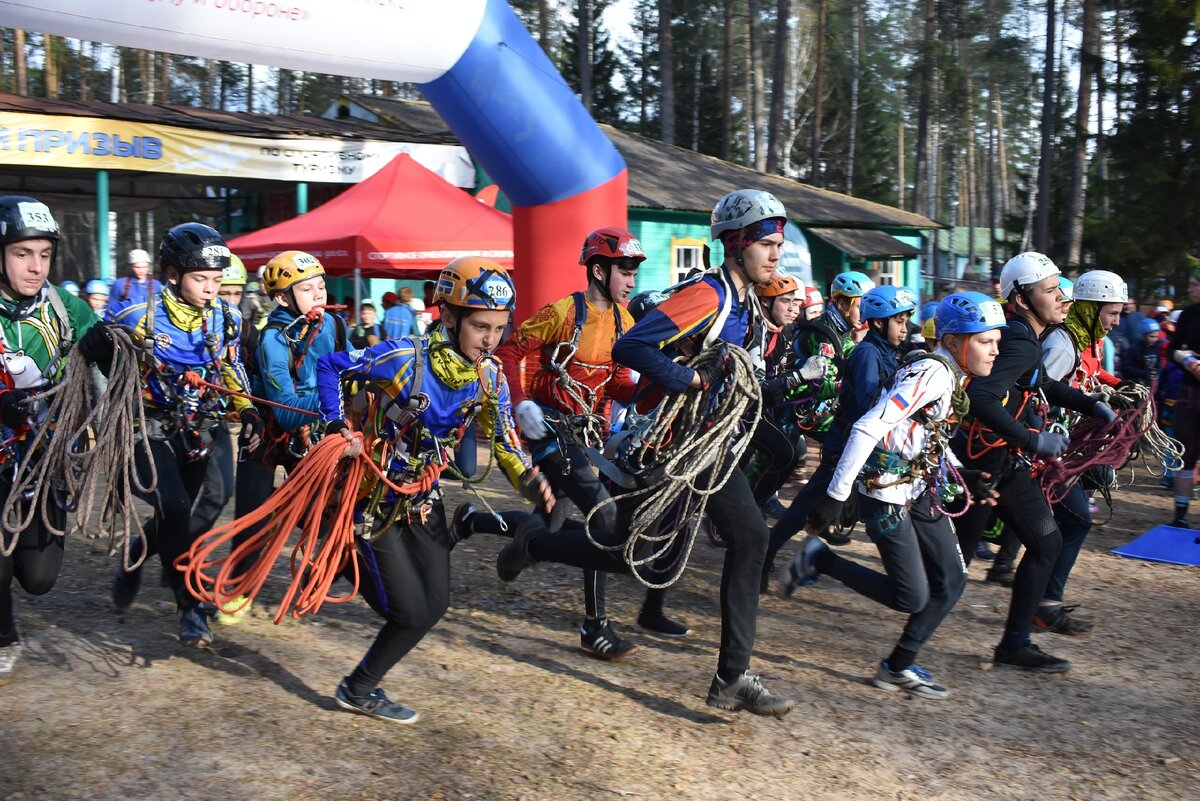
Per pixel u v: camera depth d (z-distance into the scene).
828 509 4.19
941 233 66.50
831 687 4.47
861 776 3.66
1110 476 5.61
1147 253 24.97
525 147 9.12
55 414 3.98
